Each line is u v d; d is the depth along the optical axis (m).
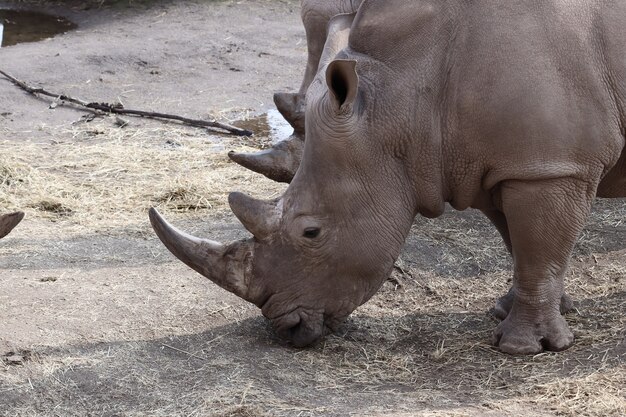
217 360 12.78
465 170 12.29
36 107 24.84
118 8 34.19
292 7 34.38
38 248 16.64
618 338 13.37
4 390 11.98
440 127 12.16
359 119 11.86
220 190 19.70
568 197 12.23
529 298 13.05
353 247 12.23
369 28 12.20
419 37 12.08
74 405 11.73
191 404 11.70
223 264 12.43
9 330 13.40
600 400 11.66
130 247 16.80
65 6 34.56
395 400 11.84
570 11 11.98
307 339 12.66
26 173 20.38
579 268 15.92
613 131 12.16
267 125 24.12
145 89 26.52
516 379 12.42
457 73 12.01
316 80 12.25
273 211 12.36
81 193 19.55
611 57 12.07
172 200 19.28
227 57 29.16
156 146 22.48
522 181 12.14
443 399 11.89
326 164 12.01
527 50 11.84
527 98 11.80
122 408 11.66
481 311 14.66
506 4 11.95
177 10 33.88
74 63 28.17
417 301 15.02
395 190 12.21
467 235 17.22
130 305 14.30
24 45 29.94
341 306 12.55
